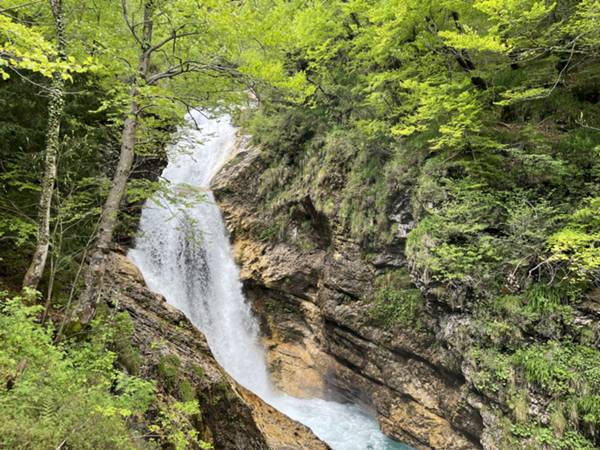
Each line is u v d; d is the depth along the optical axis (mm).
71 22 8812
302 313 17391
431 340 12625
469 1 10773
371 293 14406
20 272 9930
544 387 8992
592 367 8398
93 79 10375
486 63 11828
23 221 9305
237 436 9453
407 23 11844
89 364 7082
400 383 13445
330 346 15977
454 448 11820
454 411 11695
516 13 9484
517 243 9867
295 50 15656
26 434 4004
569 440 8375
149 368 8617
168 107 9711
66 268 10688
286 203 18375
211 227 19922
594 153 9867
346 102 16281
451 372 11867
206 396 9203
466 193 10969
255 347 18375
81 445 4387
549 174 10414
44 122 10078
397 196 13594
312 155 17750
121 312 9711
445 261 11211
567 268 9312
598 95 10984
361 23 14625
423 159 12938
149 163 19156
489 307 10500
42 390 5012
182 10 9078
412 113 12867
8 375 5145
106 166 13266
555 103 11359
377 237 14188
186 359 9766
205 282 18719
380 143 14547
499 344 10141
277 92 13578
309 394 16578
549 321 9305
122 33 10156
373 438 13711
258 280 18375
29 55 5027
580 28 8930
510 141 11422
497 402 10000
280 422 12188
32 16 8844
